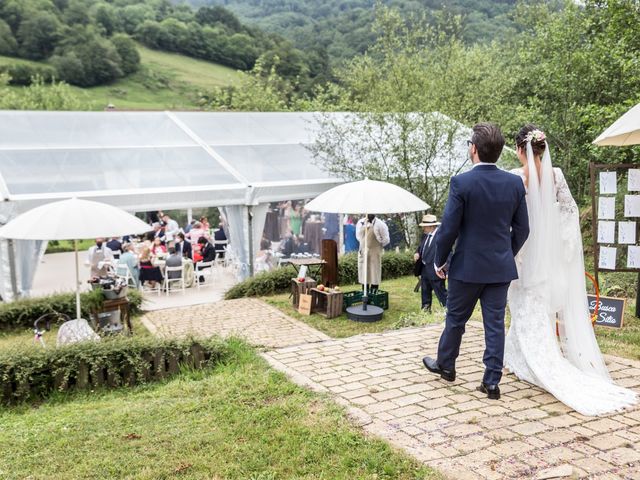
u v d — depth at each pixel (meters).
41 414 5.42
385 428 3.80
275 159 16.31
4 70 55.94
